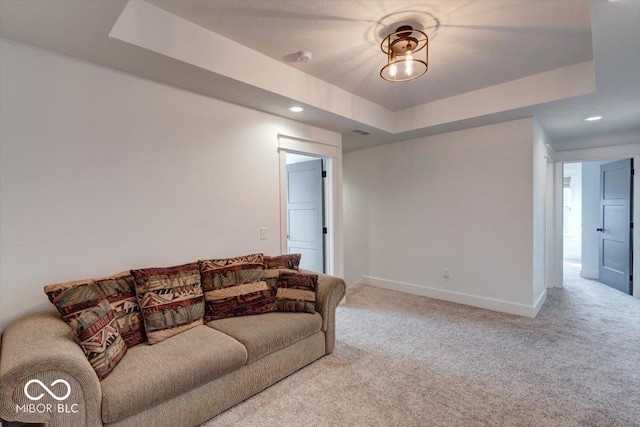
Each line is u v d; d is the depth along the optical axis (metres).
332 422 1.82
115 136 2.16
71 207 1.98
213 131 2.71
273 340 2.12
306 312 2.48
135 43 1.83
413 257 4.45
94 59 2.01
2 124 1.75
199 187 2.62
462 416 1.86
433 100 3.64
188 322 2.12
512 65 2.77
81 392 1.35
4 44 1.76
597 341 2.84
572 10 1.97
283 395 2.07
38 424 1.32
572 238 7.27
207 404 1.80
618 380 2.22
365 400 2.02
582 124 3.74
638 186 4.16
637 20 1.67
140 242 2.28
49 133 1.90
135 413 1.51
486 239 3.76
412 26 2.15
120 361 1.66
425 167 4.28
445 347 2.75
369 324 3.29
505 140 3.57
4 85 1.76
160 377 1.58
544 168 4.03
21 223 1.81
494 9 1.97
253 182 3.02
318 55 2.57
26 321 1.66
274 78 2.62
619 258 4.54
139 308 1.98
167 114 2.42
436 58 2.62
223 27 2.16
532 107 3.07
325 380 2.24
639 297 4.17
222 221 2.78
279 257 2.87
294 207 4.59
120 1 1.45
